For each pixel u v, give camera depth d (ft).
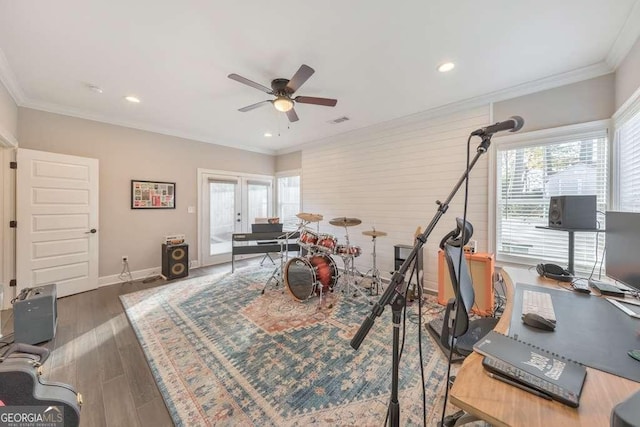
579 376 2.51
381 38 6.56
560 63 7.68
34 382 3.83
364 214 14.25
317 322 8.77
